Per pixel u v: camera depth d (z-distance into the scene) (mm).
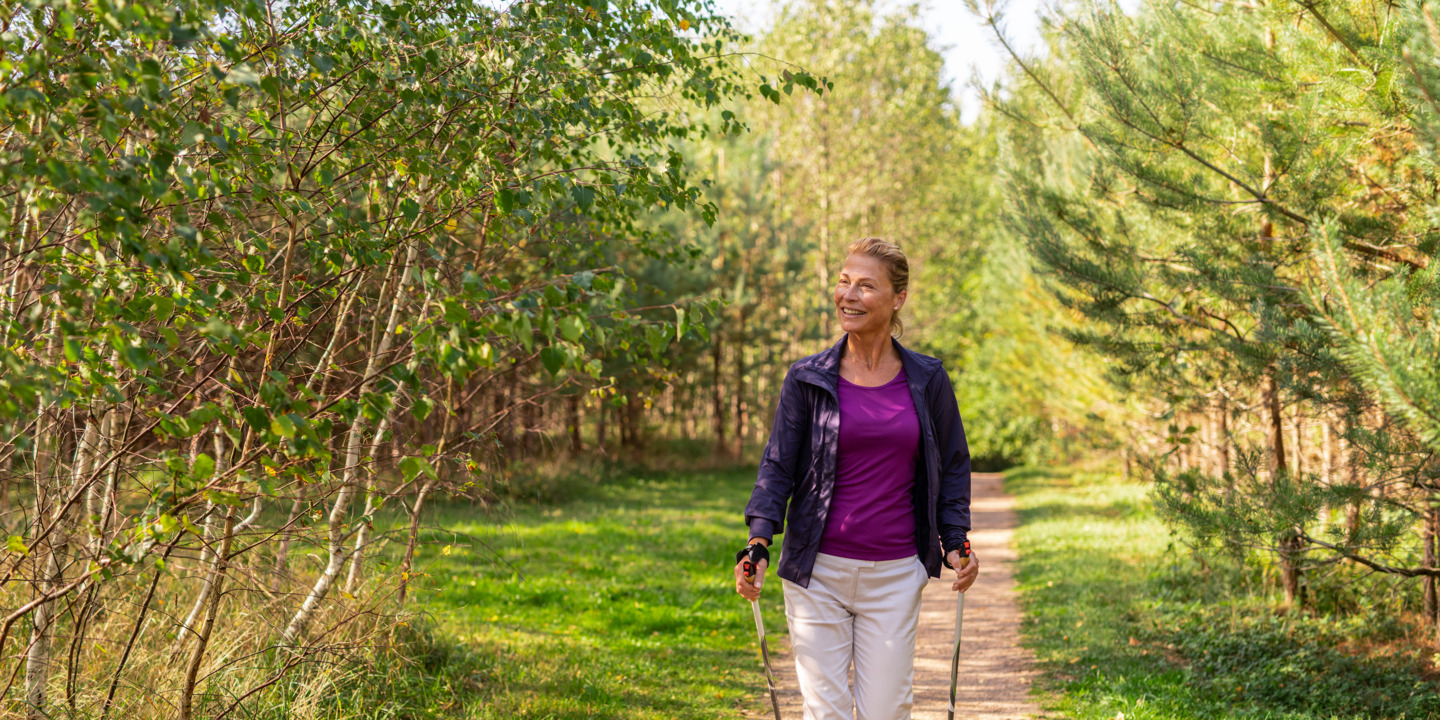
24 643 3480
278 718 3553
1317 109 4348
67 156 2246
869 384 2533
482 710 4371
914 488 2520
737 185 21500
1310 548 4457
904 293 2564
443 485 4012
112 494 2879
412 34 3133
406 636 4805
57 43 2125
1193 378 5965
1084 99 5625
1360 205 4816
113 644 3582
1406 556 5477
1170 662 5812
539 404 5355
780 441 2539
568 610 7586
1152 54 4910
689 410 26016
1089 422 17812
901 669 2422
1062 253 5637
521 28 3355
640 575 9336
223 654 3572
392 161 3123
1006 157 6418
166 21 1880
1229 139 5098
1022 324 19672
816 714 2418
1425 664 5227
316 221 2850
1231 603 6660
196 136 2193
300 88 2809
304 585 4082
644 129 4387
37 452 2873
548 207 4137
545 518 13320
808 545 2455
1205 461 11820
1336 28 4102
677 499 17406
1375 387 2635
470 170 3262
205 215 2822
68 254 2352
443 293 2777
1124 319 5582
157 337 2898
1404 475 4070
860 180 25531
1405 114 3799
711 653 6395
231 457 2703
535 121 3371
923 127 27578
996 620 7609
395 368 2273
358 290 3432
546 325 1867
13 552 2484
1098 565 9391
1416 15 2807
